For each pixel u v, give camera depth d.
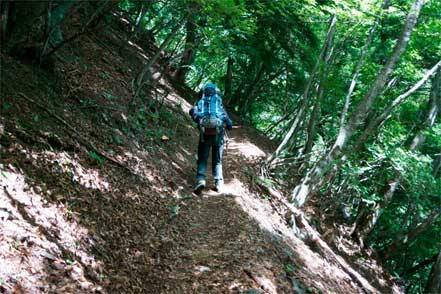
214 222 6.56
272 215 8.96
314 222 12.04
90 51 10.04
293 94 22.84
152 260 4.79
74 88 7.18
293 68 19.06
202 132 7.79
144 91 10.92
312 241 9.34
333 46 12.93
